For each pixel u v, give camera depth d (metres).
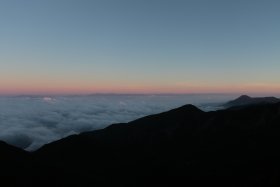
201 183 121.69
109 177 136.38
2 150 123.44
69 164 149.25
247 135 161.62
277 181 107.00
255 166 125.31
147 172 140.75
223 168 130.75
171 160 154.62
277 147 139.50
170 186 123.94
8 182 99.94
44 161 133.00
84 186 114.25
